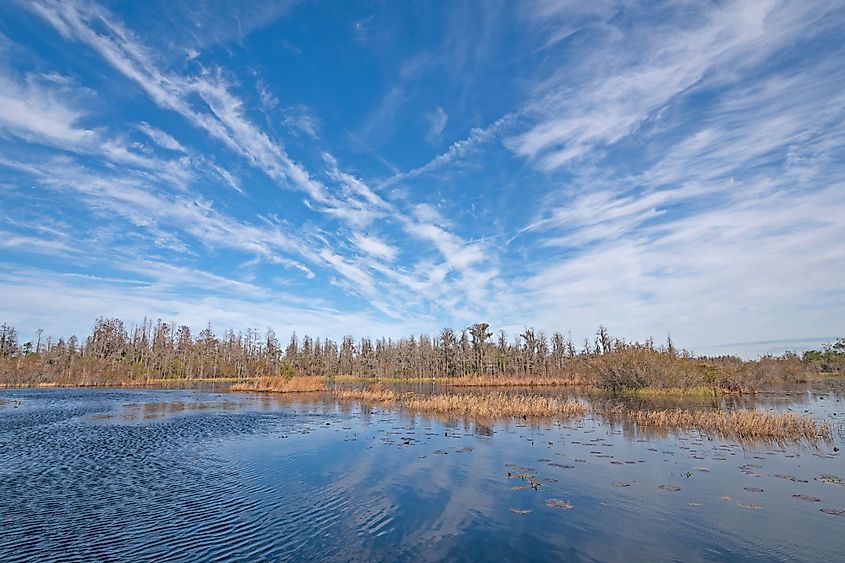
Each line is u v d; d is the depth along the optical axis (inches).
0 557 412.5
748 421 1074.1
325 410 1651.1
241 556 418.6
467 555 423.2
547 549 436.5
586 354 3582.7
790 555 425.1
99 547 436.1
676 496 600.4
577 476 700.7
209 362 4766.2
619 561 411.8
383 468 754.2
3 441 996.6
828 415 1353.3
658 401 1804.9
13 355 4227.4
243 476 700.7
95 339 4741.6
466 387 3085.6
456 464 781.3
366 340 5059.1
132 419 1386.6
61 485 644.1
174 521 506.0
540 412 1456.7
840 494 608.7
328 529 486.3
